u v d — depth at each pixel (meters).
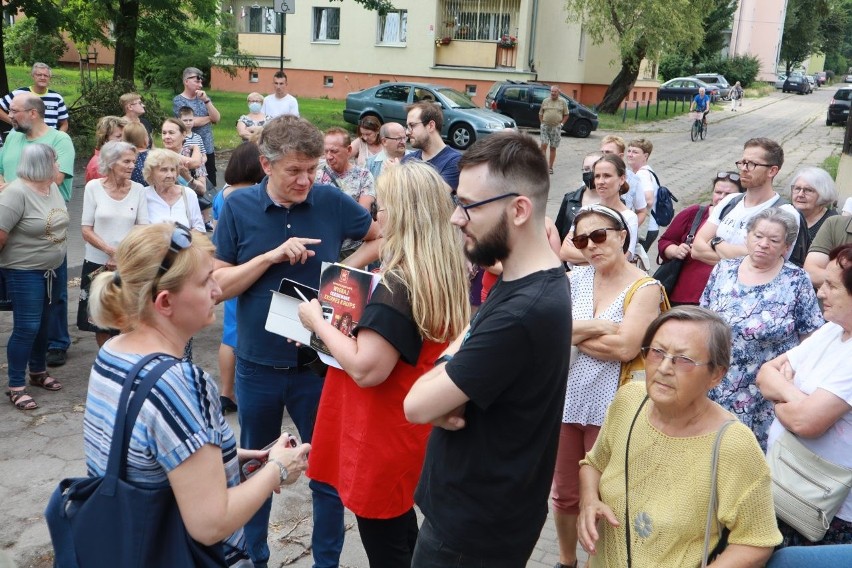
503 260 1.97
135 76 26.38
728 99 42.84
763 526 2.04
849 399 2.45
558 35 28.61
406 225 2.35
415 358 2.40
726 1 50.03
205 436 1.84
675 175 16.48
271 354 3.14
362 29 29.41
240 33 31.03
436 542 2.09
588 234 3.07
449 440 2.05
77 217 10.01
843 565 2.08
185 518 1.82
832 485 2.46
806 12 67.06
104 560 1.83
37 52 23.86
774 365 2.81
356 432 2.61
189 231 1.98
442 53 28.83
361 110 20.89
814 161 18.98
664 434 2.15
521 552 2.08
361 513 2.64
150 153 5.33
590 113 22.78
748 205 4.45
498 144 1.89
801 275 3.37
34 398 5.08
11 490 3.98
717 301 3.55
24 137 6.46
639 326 2.99
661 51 26.92
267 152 3.03
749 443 2.05
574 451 3.21
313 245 3.19
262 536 3.24
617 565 2.21
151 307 1.92
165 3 16.98
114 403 1.83
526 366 1.89
